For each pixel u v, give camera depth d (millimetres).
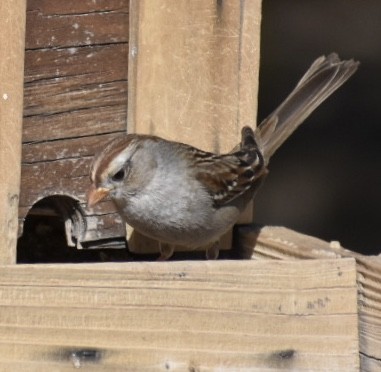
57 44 9516
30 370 8320
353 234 15352
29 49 9391
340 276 8945
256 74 10367
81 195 9766
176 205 10000
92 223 10023
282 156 15344
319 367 8898
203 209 10117
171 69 10047
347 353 8961
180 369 8586
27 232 10406
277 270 8789
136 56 9875
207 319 8641
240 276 8711
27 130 9453
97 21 9680
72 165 9703
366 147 15398
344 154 15391
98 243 10156
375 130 15398
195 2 10062
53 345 8344
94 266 8398
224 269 8680
